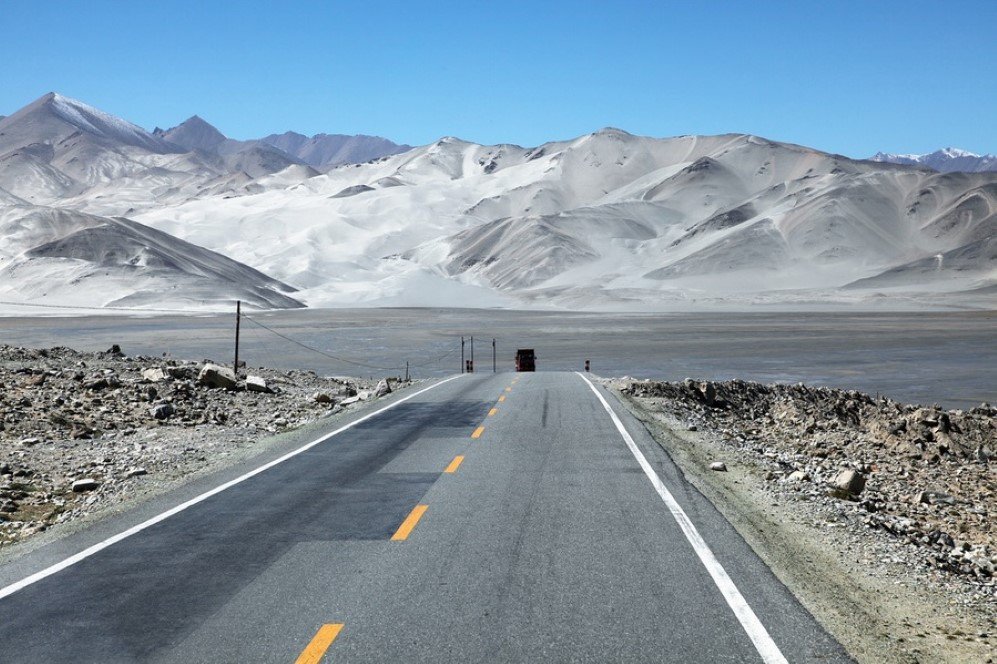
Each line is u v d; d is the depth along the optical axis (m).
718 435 20.53
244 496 12.21
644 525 10.19
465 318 158.00
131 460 15.27
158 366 28.98
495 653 6.23
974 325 131.50
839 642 6.50
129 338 97.81
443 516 10.78
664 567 8.40
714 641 6.44
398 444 17.27
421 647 6.37
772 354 78.19
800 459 19.62
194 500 11.96
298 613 7.16
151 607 7.38
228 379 26.52
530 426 19.91
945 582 8.70
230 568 8.55
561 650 6.28
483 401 25.92
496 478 13.41
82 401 20.98
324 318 155.25
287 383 31.67
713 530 9.93
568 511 10.99
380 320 149.38
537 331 118.81
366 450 16.53
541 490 12.40
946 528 14.83
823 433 26.39
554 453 15.88
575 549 9.10
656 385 29.64
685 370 62.94
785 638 6.50
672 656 6.16
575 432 18.83
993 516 16.44
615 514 10.80
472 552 9.03
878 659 6.23
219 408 22.95
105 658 6.26
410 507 11.34
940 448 25.27
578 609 7.16
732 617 6.95
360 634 6.65
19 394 20.97
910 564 9.23
